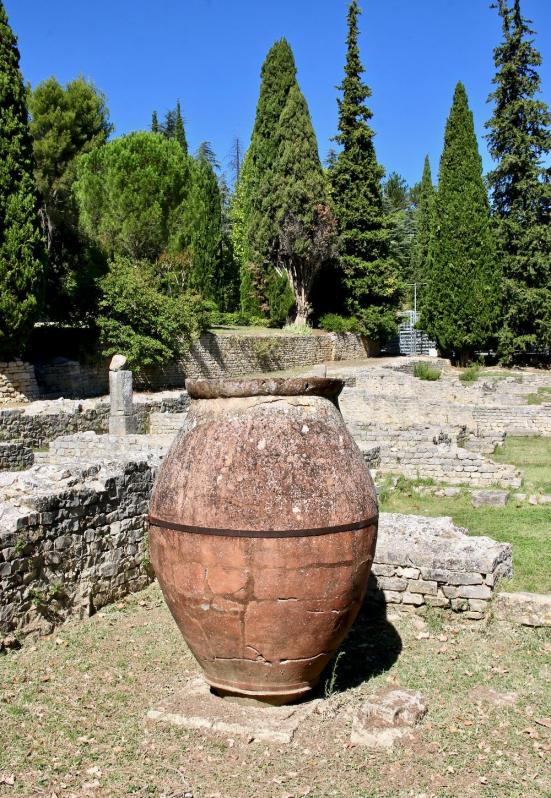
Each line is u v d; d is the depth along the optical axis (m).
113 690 5.31
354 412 22.06
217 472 4.62
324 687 5.22
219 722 4.70
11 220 23.61
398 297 48.47
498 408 21.41
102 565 7.18
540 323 41.56
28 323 24.19
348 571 4.66
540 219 42.72
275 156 44.41
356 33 44.97
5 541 6.05
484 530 9.94
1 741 4.61
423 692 5.27
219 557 4.52
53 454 15.30
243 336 36.94
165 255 34.16
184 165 39.31
